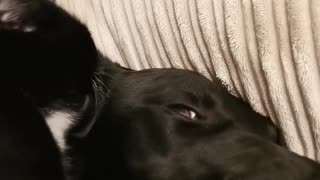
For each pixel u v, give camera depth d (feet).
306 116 1.98
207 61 2.26
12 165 1.72
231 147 2.02
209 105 2.13
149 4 2.42
